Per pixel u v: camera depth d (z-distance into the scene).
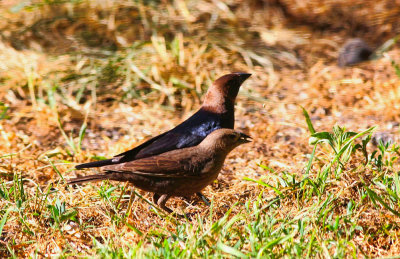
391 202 7.77
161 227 7.67
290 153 10.80
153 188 7.98
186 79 13.85
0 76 13.88
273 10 17.73
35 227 7.70
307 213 7.35
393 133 11.48
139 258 6.36
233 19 16.94
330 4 18.00
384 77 14.38
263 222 7.24
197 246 6.68
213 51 15.21
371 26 17.36
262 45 16.03
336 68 15.08
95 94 13.45
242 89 13.88
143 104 13.17
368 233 7.30
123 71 14.17
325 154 9.43
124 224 7.67
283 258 6.48
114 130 12.03
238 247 6.59
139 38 16.00
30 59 14.64
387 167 8.37
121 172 7.87
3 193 8.24
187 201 8.74
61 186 8.85
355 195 8.08
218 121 9.31
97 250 6.93
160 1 17.27
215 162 7.96
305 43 16.42
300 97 13.59
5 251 7.27
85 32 16.08
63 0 17.03
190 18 16.72
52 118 12.23
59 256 6.89
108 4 16.84
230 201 8.52
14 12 16.69
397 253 6.93
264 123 12.34
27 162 10.09
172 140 8.75
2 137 11.27
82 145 11.25
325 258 6.45
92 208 8.17
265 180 9.18
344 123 12.27
